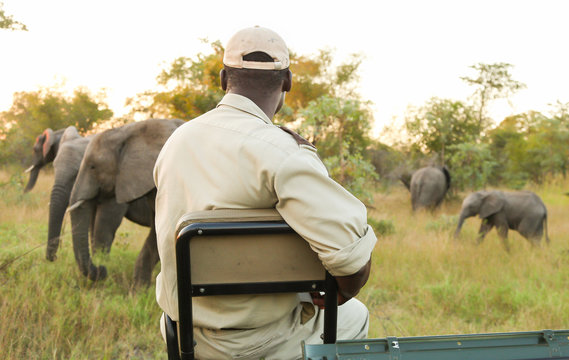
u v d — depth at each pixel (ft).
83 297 13.99
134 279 16.75
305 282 4.63
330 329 4.72
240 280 4.55
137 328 13.19
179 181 4.99
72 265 18.21
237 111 4.95
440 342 4.50
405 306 16.70
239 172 4.65
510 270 21.93
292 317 5.23
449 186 53.88
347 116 36.86
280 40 5.09
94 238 19.52
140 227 28.19
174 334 5.15
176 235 4.46
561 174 73.10
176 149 5.07
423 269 21.18
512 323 15.25
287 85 5.24
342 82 71.56
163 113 59.67
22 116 79.92
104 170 17.25
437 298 17.40
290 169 4.40
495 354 4.54
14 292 13.52
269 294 4.91
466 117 67.00
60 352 11.30
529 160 76.38
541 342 4.66
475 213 29.71
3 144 73.26
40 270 16.20
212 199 4.74
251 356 5.02
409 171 66.28
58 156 21.59
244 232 4.40
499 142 81.51
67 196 20.83
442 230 32.12
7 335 11.08
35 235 24.40
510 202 29.37
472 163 61.21
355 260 4.36
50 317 12.74
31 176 34.81
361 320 5.96
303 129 36.14
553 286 19.70
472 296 17.17
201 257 4.47
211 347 4.99
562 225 37.17
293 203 4.38
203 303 4.93
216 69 36.52
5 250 18.99
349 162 37.27
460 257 23.27
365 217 4.51
